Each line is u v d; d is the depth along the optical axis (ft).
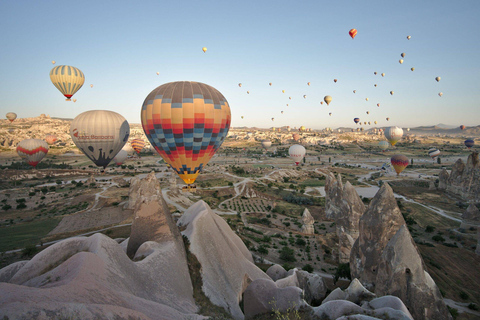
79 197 288.92
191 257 75.25
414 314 63.05
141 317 40.83
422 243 175.11
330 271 130.31
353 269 94.79
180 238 79.56
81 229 186.19
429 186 370.94
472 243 187.83
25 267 54.19
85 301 40.65
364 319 45.62
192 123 128.67
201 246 78.74
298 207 294.25
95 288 44.34
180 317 50.01
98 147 196.65
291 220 244.63
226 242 86.84
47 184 389.19
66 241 59.31
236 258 84.07
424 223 239.50
